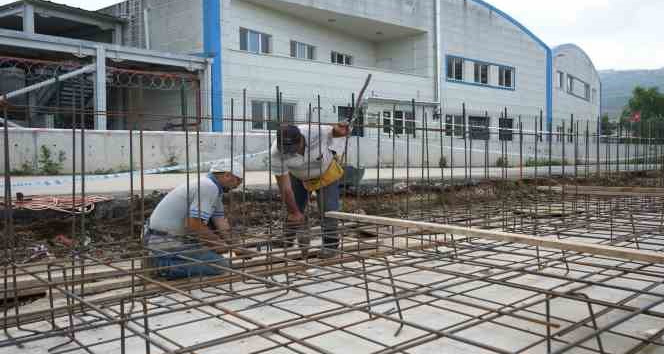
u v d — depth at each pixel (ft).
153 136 32.71
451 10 65.77
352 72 55.21
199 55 43.86
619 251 8.27
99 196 19.98
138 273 10.59
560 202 26.66
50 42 35.96
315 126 15.94
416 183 30.48
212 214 14.28
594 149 69.05
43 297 12.17
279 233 17.08
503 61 72.74
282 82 49.83
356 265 14.49
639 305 11.22
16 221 17.13
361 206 25.20
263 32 52.29
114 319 7.38
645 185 42.01
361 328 9.91
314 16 56.54
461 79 67.92
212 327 10.02
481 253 16.51
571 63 87.66
